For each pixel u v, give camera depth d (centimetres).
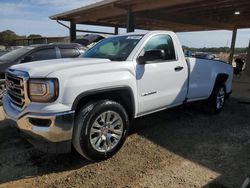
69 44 814
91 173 331
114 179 318
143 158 372
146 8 993
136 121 539
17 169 341
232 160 370
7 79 379
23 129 330
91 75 344
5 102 379
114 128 370
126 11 1086
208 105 601
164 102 455
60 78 316
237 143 432
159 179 318
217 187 302
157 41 450
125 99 393
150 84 420
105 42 492
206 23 1595
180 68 477
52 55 762
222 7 1127
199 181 314
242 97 843
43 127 314
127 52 415
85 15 1338
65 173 332
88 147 338
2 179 318
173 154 387
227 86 630
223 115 603
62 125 315
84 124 332
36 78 317
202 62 539
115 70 371
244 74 1588
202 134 473
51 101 313
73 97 322
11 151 393
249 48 1576
